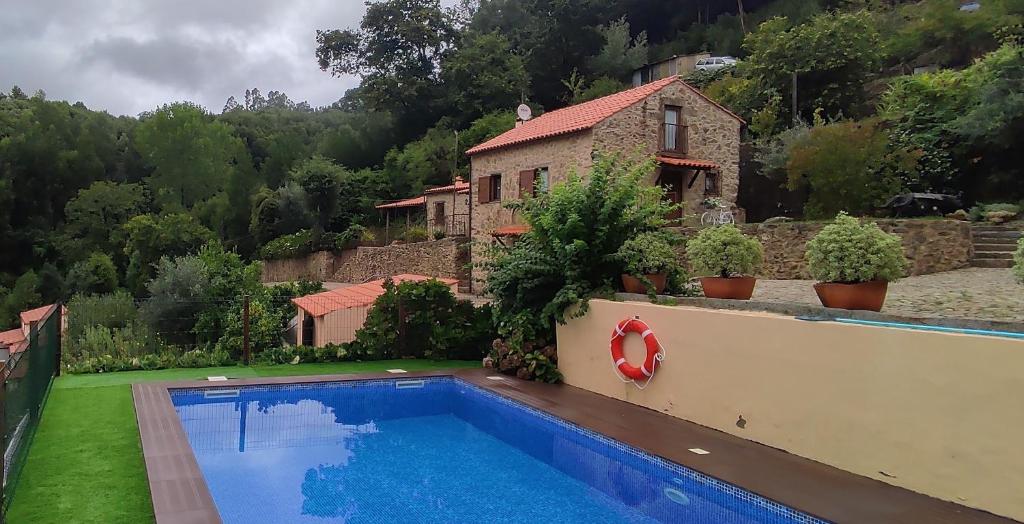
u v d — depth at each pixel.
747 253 7.62
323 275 33.31
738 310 6.79
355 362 11.48
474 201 22.03
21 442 5.24
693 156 19.12
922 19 28.31
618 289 9.07
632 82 42.06
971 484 4.32
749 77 26.56
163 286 15.64
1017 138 14.59
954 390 4.43
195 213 45.12
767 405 5.97
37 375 6.76
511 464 6.49
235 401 9.10
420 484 5.84
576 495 5.59
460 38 45.38
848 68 23.95
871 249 6.07
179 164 49.00
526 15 48.41
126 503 4.55
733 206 19.83
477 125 38.47
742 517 4.79
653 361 7.43
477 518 4.99
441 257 23.31
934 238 11.66
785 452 5.75
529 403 7.88
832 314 5.82
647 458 5.80
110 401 7.96
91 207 43.44
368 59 45.22
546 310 9.34
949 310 7.74
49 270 36.31
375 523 4.84
